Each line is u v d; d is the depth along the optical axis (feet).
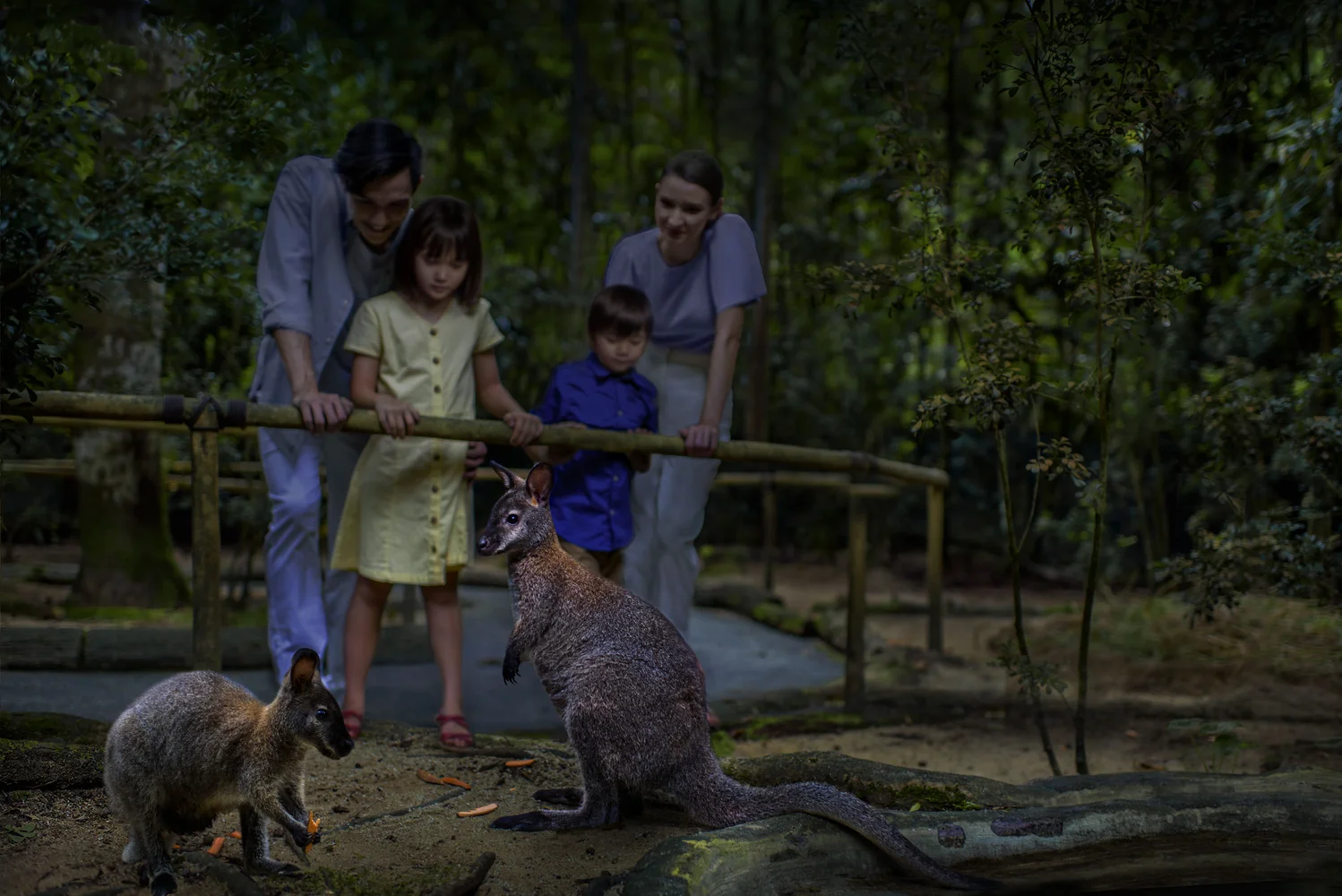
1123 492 32.24
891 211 31.19
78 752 12.18
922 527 38.45
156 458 25.70
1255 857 10.71
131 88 21.48
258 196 22.48
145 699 9.86
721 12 39.52
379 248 15.65
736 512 41.70
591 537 15.60
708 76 37.96
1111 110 13.12
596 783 11.23
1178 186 14.82
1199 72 14.99
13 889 9.50
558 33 39.09
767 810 10.68
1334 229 18.69
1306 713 18.84
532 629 11.69
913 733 18.33
